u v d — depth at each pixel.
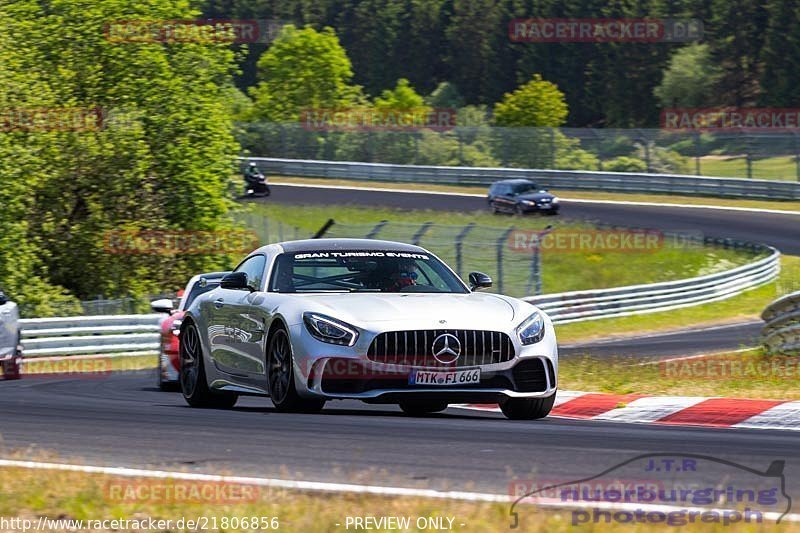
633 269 131.12
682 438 26.42
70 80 108.75
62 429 27.44
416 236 118.00
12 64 103.44
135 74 110.94
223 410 33.19
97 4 110.25
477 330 28.69
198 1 117.31
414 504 17.86
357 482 19.95
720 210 165.00
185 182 111.94
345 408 35.75
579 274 130.88
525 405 30.77
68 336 77.12
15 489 19.23
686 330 92.38
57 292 96.44
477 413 35.75
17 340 57.66
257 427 27.34
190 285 48.25
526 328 29.67
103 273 109.69
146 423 28.58
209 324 34.66
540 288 104.25
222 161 116.19
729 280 112.81
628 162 199.00
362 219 168.88
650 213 163.62
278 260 32.59
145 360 78.38
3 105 99.88
